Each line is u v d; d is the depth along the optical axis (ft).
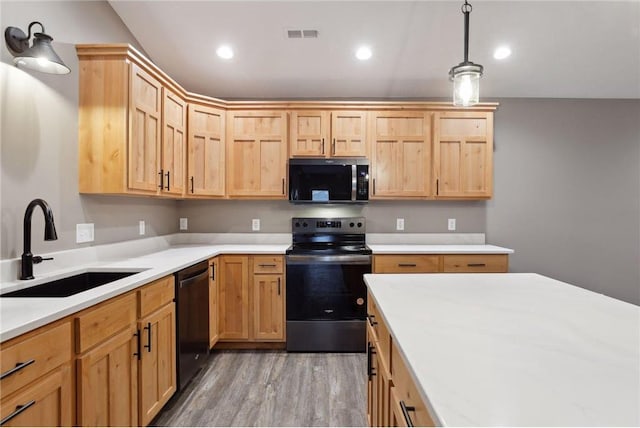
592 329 2.99
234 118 10.22
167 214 10.59
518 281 4.90
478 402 1.87
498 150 11.37
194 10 8.24
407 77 10.52
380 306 3.68
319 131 10.23
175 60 9.86
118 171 6.63
